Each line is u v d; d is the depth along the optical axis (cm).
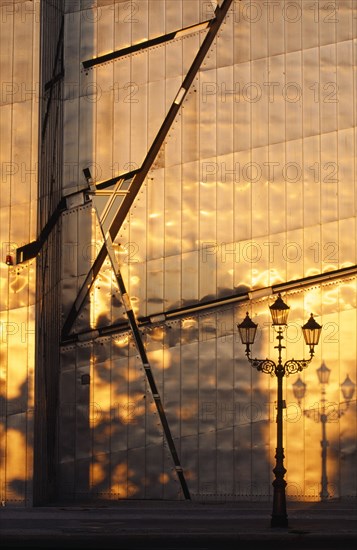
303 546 2519
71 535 2606
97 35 3347
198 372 3306
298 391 3306
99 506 3150
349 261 3325
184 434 3300
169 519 2908
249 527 2767
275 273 3322
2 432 3038
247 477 3294
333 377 3309
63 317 3331
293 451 3303
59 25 3322
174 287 3322
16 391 3042
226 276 3322
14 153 3070
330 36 3341
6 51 3086
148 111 3328
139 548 2439
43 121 3114
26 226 3058
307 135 3341
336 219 3334
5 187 3066
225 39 3341
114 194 3328
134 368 3306
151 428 3303
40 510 3022
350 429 3303
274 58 3347
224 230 3325
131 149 3328
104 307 3322
